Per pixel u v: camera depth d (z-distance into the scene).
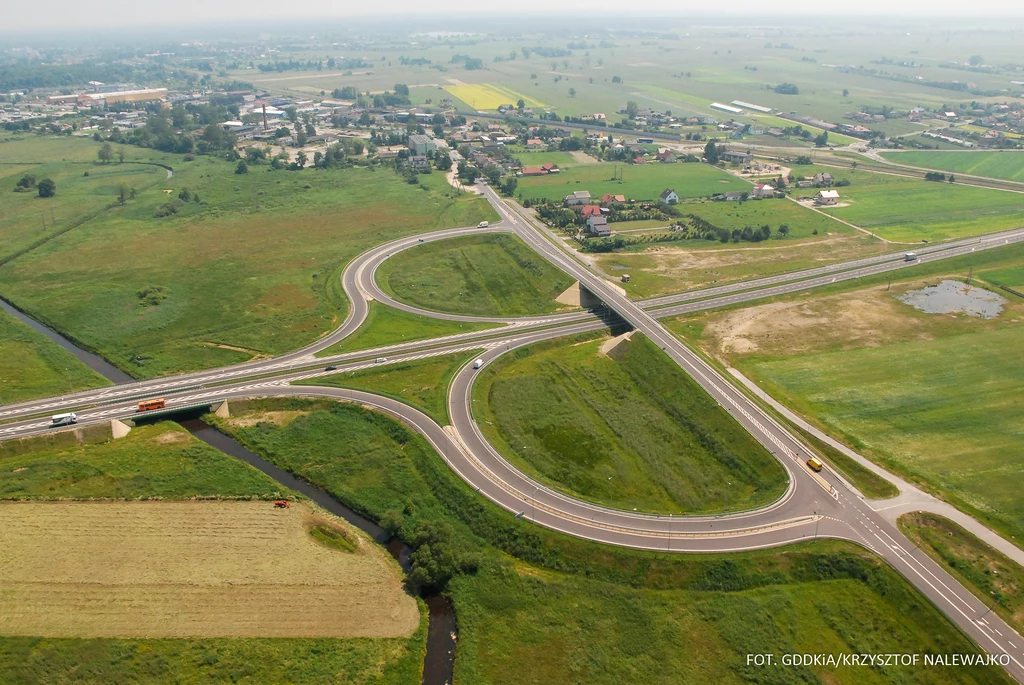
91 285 199.38
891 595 95.50
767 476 121.00
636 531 107.75
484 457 126.62
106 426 134.12
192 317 182.75
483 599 98.25
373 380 153.50
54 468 123.00
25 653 85.69
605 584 100.19
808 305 189.12
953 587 95.75
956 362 157.75
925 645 88.75
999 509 110.69
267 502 116.00
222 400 143.62
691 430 137.00
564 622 94.62
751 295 194.75
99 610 92.56
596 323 182.38
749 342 168.88
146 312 184.38
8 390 146.75
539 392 151.25
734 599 96.94
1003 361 157.62
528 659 89.44
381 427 137.50
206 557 102.94
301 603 95.81
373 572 102.62
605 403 147.62
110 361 161.12
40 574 98.19
